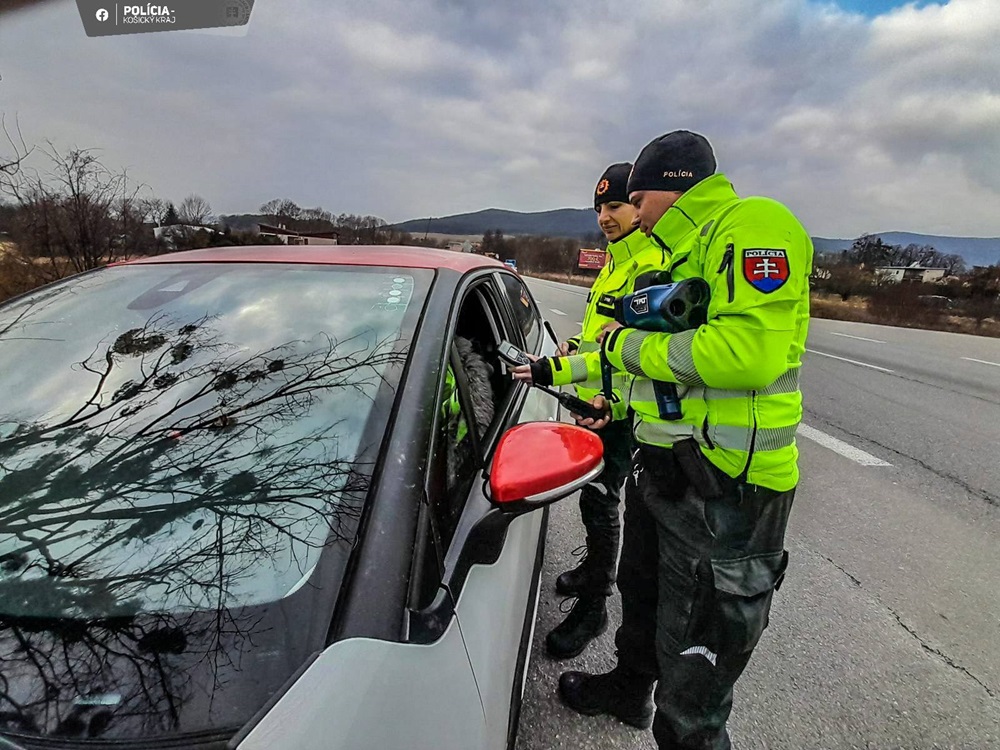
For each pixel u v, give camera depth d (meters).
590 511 2.14
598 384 2.01
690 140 1.43
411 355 1.37
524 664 1.49
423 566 0.99
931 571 2.88
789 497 1.37
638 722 1.84
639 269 1.81
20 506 1.03
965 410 6.01
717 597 1.33
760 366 1.19
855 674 2.16
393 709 0.82
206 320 1.56
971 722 1.95
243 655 0.82
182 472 1.09
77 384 1.35
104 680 0.79
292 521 1.00
